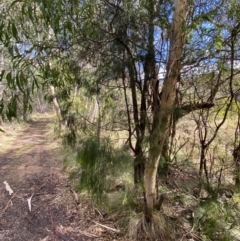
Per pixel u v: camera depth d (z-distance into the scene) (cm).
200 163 256
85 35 157
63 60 184
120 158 200
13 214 299
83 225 268
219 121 294
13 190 370
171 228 225
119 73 201
